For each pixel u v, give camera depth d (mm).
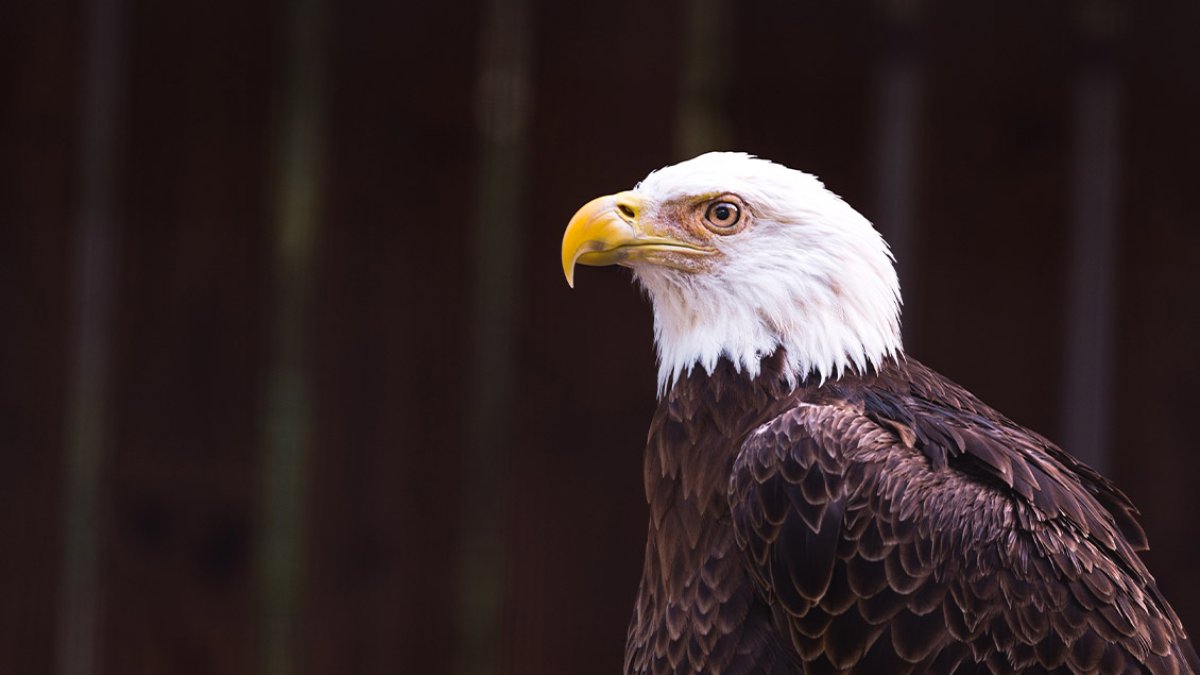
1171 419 10828
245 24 10641
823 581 7422
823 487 7457
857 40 10867
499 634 10719
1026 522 7438
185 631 10516
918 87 10852
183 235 10578
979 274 10844
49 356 10469
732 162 8266
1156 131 10820
